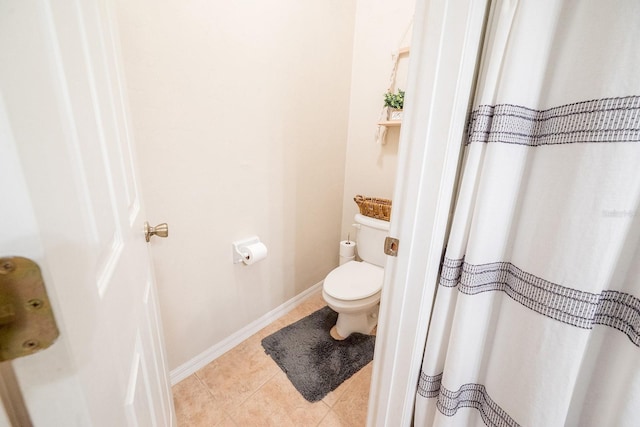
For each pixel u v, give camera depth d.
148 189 1.07
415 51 0.62
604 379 0.58
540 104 0.61
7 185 0.20
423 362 0.81
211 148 1.24
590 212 0.51
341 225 2.21
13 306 0.21
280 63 1.43
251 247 1.43
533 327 0.62
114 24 0.66
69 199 0.27
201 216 1.27
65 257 0.25
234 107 1.28
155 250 1.14
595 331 0.58
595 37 0.49
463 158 0.71
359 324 1.69
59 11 0.30
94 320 0.30
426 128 0.64
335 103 1.84
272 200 1.59
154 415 0.64
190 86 1.11
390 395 0.85
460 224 0.68
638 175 0.46
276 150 1.54
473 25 0.56
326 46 1.66
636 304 0.51
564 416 0.58
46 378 0.24
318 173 1.87
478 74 0.65
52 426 0.25
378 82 1.81
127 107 0.75
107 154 0.47
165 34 1.00
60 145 0.26
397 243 0.74
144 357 0.60
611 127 0.47
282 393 1.30
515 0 0.55
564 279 0.55
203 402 1.25
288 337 1.67
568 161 0.54
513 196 0.65
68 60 0.32
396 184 0.72
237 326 1.58
